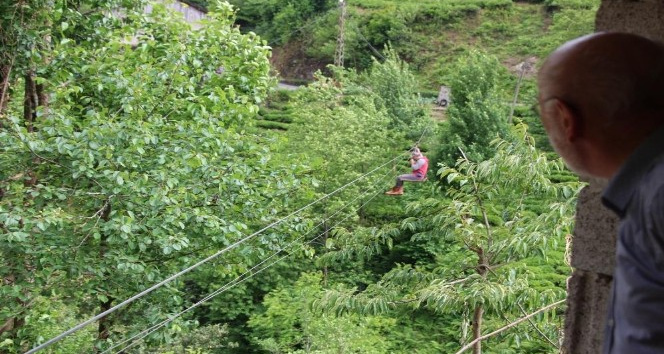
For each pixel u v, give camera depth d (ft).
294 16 188.96
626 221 4.31
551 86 4.68
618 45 4.48
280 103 153.69
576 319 7.80
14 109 51.67
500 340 29.48
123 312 39.19
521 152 28.09
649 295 4.07
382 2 190.70
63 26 39.86
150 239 35.86
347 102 118.32
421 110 116.98
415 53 173.47
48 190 35.04
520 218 28.91
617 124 4.42
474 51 97.86
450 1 186.09
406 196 86.58
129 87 39.96
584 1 148.87
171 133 40.14
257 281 71.82
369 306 28.76
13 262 35.60
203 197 38.86
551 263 54.65
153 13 46.96
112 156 36.50
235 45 46.60
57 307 40.63
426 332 59.77
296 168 43.34
